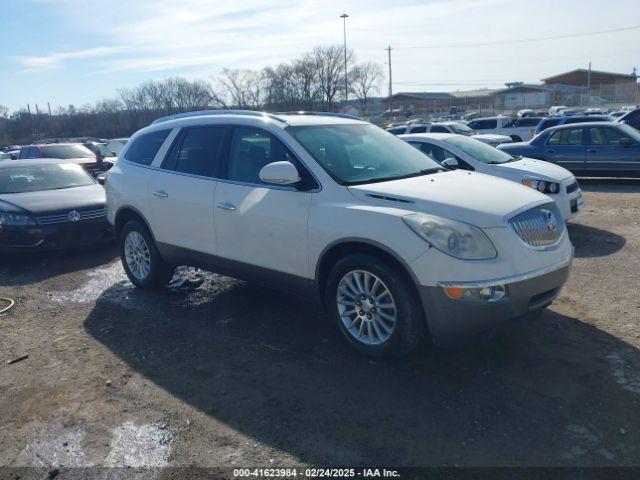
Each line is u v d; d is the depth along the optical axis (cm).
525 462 292
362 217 394
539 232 391
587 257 667
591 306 501
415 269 366
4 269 744
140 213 582
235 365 419
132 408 366
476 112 5991
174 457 313
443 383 374
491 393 359
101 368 426
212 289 603
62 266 749
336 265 415
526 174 771
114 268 725
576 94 5409
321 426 334
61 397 385
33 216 749
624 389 356
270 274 466
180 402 371
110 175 629
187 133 552
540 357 404
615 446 301
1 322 540
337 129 500
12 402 382
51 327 519
